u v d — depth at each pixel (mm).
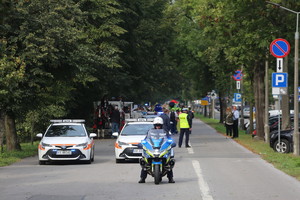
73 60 50281
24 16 46938
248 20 54469
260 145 55562
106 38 76000
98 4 74062
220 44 71500
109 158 44406
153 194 23078
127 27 84125
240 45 56469
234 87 102000
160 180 27094
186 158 41969
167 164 26766
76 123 42219
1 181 28234
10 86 44812
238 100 94250
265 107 60312
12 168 35906
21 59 45906
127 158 38906
